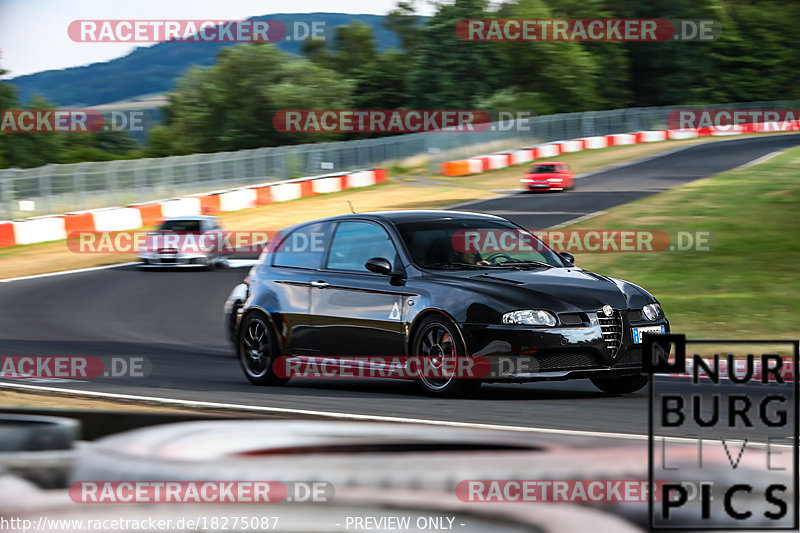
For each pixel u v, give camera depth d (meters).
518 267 18.20
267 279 19.66
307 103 152.75
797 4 195.38
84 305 36.81
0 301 38.50
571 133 146.62
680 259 40.16
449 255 18.02
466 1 162.25
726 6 193.25
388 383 19.16
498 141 133.38
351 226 19.03
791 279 34.41
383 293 17.70
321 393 17.69
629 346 16.88
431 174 112.62
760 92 185.88
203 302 37.34
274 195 86.94
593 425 13.80
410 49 174.62
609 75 179.62
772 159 87.00
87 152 149.25
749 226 47.00
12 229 62.56
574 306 16.64
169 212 73.62
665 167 100.81
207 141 154.88
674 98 182.50
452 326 16.67
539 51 162.00
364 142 114.81
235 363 23.22
